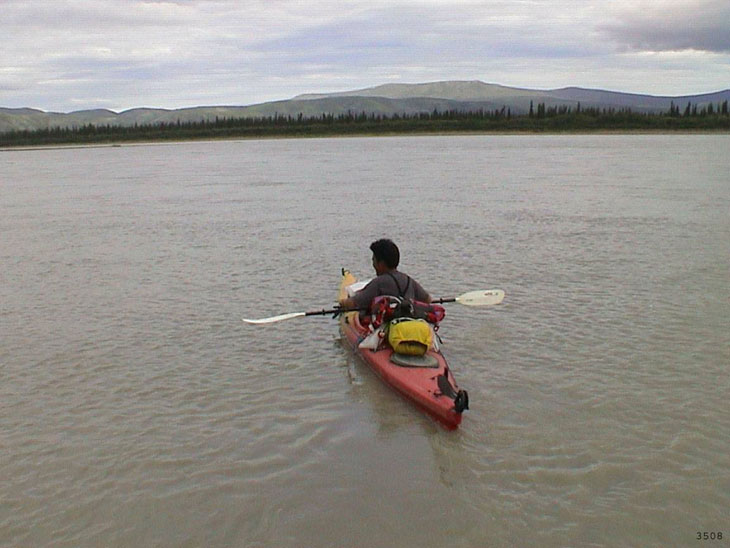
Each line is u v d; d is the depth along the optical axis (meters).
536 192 27.80
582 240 17.09
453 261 15.01
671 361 9.05
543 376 8.69
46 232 20.42
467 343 9.92
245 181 37.06
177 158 69.06
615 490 6.25
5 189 36.22
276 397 8.30
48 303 12.41
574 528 5.74
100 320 11.34
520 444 7.07
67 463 6.87
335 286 13.16
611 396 8.08
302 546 5.61
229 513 6.05
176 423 7.66
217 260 15.71
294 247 17.06
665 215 20.78
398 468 6.68
